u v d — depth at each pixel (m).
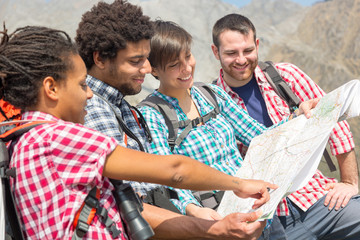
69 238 1.42
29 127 1.46
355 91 2.04
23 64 1.47
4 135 1.46
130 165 1.47
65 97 1.51
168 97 2.54
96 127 1.93
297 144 2.08
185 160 1.56
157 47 2.44
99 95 2.02
